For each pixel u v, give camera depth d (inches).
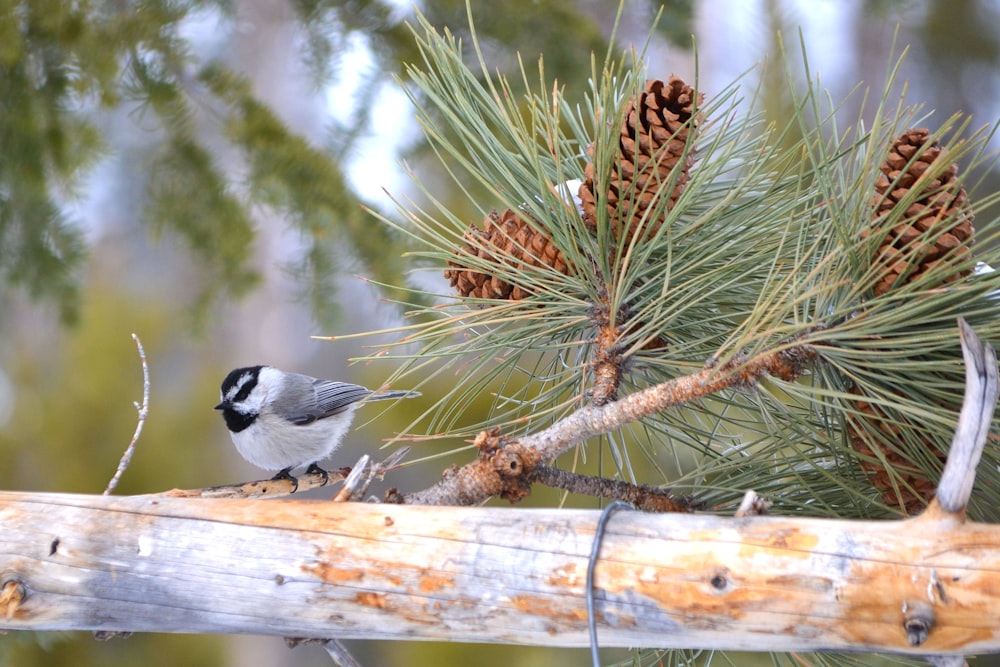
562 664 555.2
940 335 173.5
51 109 421.7
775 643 172.4
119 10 422.6
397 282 438.0
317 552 190.2
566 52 451.2
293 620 191.9
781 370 193.9
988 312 181.2
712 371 192.7
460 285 225.6
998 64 745.0
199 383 709.9
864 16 532.4
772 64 390.3
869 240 179.3
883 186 186.4
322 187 443.5
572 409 241.8
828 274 183.9
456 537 186.5
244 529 195.3
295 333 849.5
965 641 160.7
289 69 729.6
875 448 185.2
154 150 464.8
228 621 194.9
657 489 214.8
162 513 200.2
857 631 165.5
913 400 185.6
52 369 673.6
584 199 211.3
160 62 429.4
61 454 649.0
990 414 156.1
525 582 180.4
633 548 177.5
